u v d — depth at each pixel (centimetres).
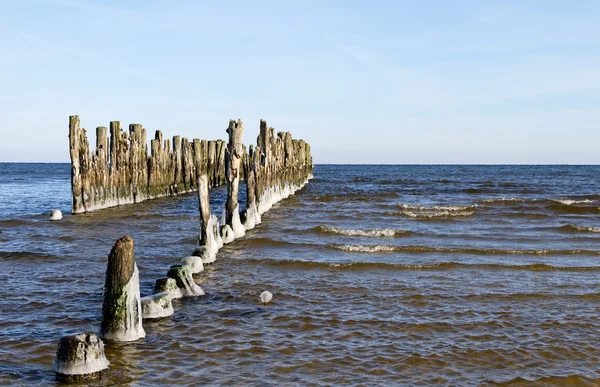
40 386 718
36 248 1634
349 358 838
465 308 1089
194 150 3728
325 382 755
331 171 10831
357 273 1372
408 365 818
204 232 1484
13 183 5619
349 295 1172
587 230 2147
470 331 962
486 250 1664
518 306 1108
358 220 2398
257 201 2209
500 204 3191
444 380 771
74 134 2288
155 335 907
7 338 880
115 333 873
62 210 2784
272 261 1460
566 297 1171
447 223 2347
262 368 795
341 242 1822
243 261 1473
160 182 3067
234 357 831
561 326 993
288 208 2800
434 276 1348
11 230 1981
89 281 1238
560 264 1489
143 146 2831
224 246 1670
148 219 2284
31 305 1054
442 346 892
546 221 2450
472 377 783
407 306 1100
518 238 1956
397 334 944
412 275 1358
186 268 1167
